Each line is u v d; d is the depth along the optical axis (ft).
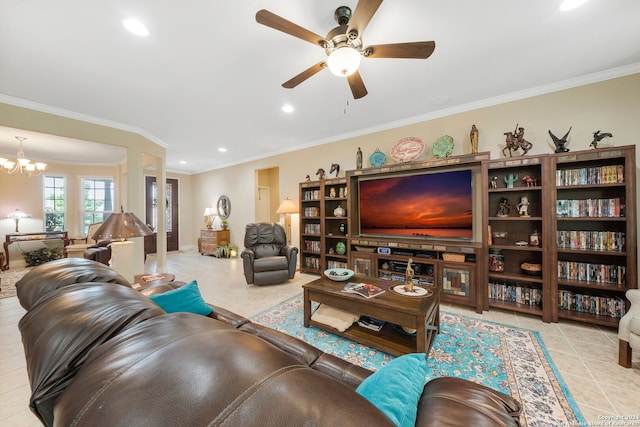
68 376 1.70
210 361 1.27
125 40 6.19
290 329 7.73
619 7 5.34
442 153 10.31
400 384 2.17
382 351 6.49
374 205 12.01
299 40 6.27
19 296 3.01
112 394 1.18
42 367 1.77
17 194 17.38
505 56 7.08
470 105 10.07
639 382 5.23
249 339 1.53
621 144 7.77
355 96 7.12
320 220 13.80
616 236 7.55
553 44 6.59
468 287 9.14
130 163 12.25
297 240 15.81
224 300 10.33
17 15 5.31
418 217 10.89
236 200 20.86
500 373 5.57
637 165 7.59
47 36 5.99
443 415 1.76
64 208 19.36
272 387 1.15
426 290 7.16
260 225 14.11
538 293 8.58
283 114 10.97
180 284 6.05
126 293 2.58
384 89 8.91
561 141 8.20
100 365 1.41
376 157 12.12
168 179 23.85
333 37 5.37
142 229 7.14
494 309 9.19
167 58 6.94
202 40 6.24
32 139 13.44
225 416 0.99
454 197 10.07
